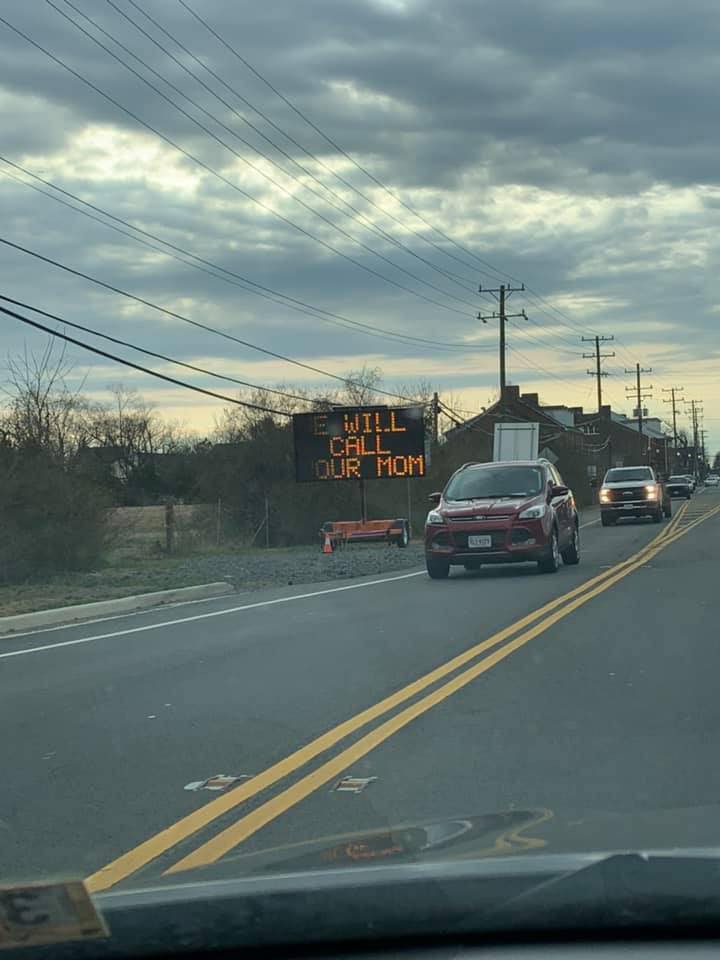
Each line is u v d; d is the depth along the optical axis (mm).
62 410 52406
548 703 7980
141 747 7062
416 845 3252
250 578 20703
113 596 17344
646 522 41281
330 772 6285
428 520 18734
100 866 4801
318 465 30422
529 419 79875
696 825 3318
